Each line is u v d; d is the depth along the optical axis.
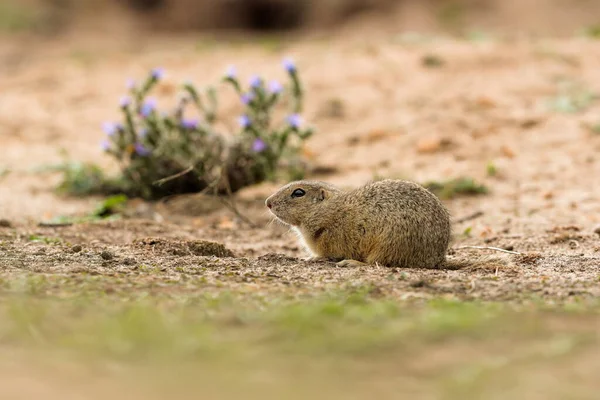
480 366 5.55
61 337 6.12
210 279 8.66
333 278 8.88
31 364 5.50
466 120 18.64
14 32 36.06
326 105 20.19
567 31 34.62
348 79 21.78
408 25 37.72
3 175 17.06
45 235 12.14
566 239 11.84
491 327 6.49
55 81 24.61
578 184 15.10
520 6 37.97
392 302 7.54
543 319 6.87
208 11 40.84
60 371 5.37
